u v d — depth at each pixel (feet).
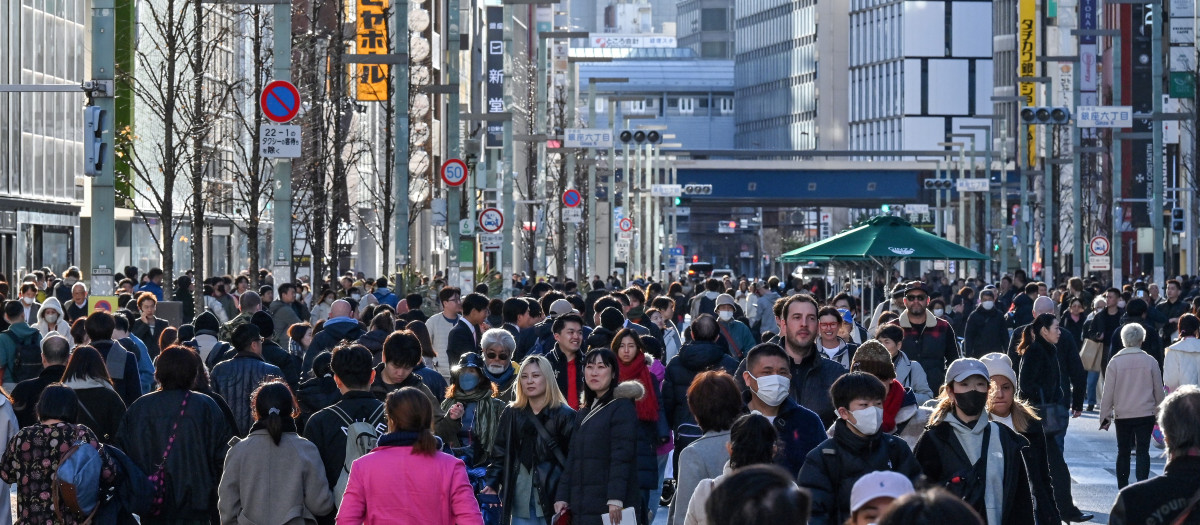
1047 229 471.21
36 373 124.16
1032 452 68.90
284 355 106.01
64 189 362.12
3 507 79.87
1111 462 142.41
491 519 75.51
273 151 167.32
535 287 228.22
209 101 236.02
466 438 79.36
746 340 139.23
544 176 387.34
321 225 255.91
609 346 98.89
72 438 69.82
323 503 70.18
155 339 144.25
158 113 225.97
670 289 214.69
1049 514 66.23
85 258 379.55
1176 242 543.80
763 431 55.31
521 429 76.28
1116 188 366.43
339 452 73.31
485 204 467.52
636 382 73.51
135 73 337.52
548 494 75.82
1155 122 309.22
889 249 185.57
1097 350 184.34
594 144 324.39
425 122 386.93
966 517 29.48
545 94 350.64
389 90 284.00
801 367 79.97
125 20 333.83
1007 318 211.41
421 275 266.77
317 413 73.92
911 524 29.53
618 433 72.43
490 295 275.18
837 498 58.13
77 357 82.94
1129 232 566.77
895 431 73.92
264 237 449.48
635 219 626.23
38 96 346.33
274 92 167.22
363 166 490.90
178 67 301.02
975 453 62.13
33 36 342.44
